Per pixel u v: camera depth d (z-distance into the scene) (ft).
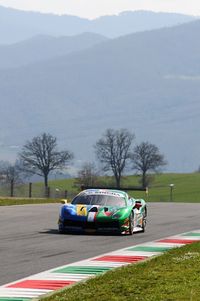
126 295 96.27
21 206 320.91
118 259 135.23
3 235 179.32
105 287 101.40
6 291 102.01
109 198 192.85
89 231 184.24
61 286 106.42
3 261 131.03
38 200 395.55
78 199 193.88
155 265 121.60
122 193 197.16
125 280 106.63
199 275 110.83
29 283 108.27
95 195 194.29
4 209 292.40
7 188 585.22
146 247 156.15
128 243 164.55
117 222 183.83
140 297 94.53
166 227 216.33
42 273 117.60
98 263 129.59
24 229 197.06
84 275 116.26
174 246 158.20
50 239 170.30
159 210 314.14
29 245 156.87
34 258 135.54
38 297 97.96
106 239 173.17
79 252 145.48
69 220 185.16
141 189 235.20
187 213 292.61
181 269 116.67
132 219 189.06
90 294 96.89
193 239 176.45
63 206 189.37
